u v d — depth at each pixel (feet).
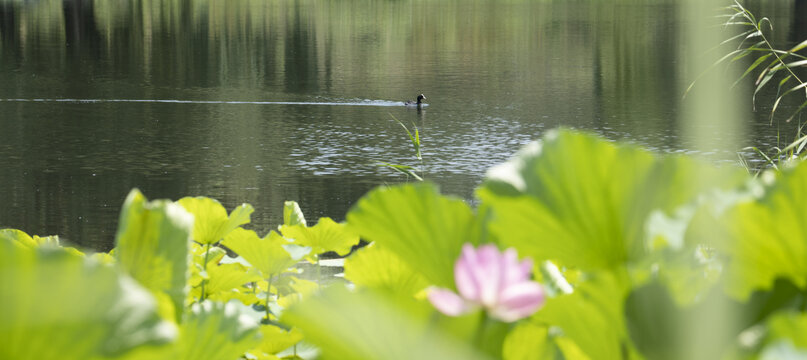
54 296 0.92
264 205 53.06
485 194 1.45
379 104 102.22
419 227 1.69
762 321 1.26
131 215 1.85
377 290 1.21
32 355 0.91
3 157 70.18
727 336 1.16
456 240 1.67
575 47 162.20
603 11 240.12
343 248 5.16
